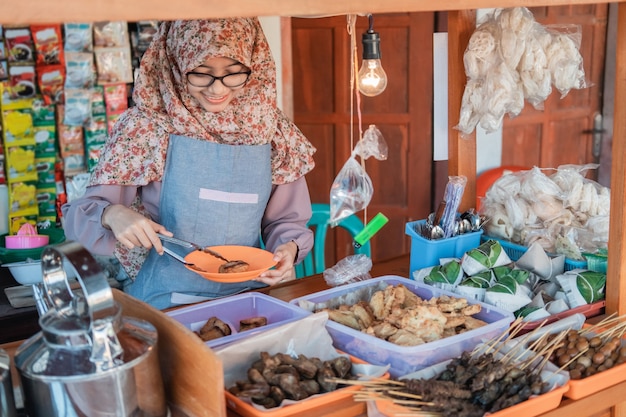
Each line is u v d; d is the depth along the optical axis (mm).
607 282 2057
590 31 4586
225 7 1159
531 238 2359
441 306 1867
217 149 2281
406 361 1600
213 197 2303
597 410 1629
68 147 3406
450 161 2508
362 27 4152
